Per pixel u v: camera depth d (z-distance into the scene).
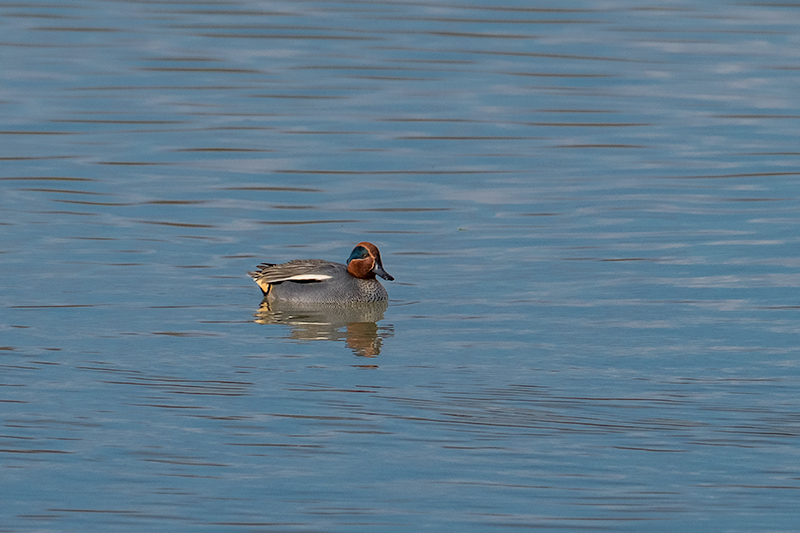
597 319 15.97
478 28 37.75
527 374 13.81
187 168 24.08
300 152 25.23
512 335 15.36
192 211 21.39
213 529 9.95
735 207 21.56
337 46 35.34
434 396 13.09
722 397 13.02
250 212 21.41
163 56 34.03
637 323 15.77
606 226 20.55
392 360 14.38
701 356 14.41
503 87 30.88
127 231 20.20
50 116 27.83
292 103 29.27
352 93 30.27
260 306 16.89
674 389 13.27
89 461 11.21
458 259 18.92
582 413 12.55
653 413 12.53
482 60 33.75
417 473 11.05
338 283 17.00
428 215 21.31
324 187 22.94
